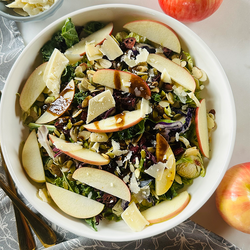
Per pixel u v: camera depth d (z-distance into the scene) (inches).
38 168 21.9
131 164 21.6
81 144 21.7
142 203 22.2
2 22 24.5
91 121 21.6
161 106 21.7
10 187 24.1
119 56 22.3
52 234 24.0
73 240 23.6
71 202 21.7
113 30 23.0
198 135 21.8
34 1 23.3
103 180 21.5
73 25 21.7
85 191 21.8
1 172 24.2
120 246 23.8
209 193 21.0
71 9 24.4
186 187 22.8
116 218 22.6
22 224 24.2
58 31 22.0
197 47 21.9
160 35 22.1
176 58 22.4
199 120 21.9
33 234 24.3
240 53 24.6
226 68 24.7
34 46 21.7
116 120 21.3
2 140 21.0
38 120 22.0
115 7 21.6
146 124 22.0
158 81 22.0
